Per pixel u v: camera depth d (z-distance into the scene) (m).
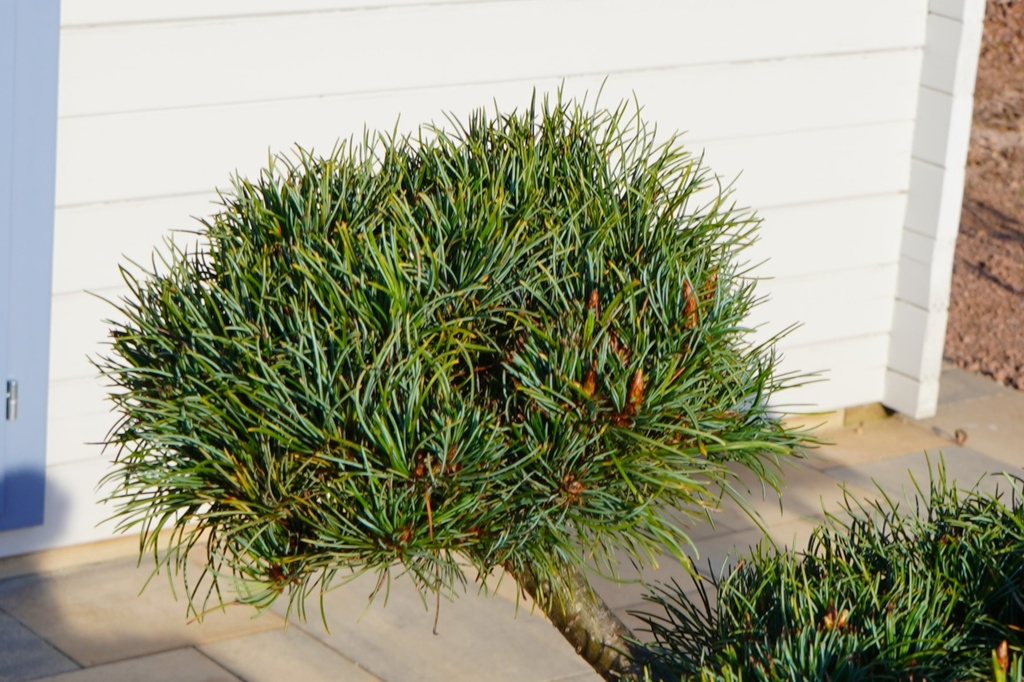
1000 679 1.83
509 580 4.61
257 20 4.43
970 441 5.96
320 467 1.79
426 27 4.71
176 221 4.48
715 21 5.26
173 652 4.07
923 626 2.19
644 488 1.90
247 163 4.54
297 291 1.86
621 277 1.89
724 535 4.89
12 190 4.14
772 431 1.97
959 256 8.20
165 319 1.95
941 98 5.66
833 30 5.51
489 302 1.90
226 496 1.83
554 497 1.82
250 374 1.76
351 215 2.04
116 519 4.60
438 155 2.20
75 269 4.36
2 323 4.24
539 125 2.33
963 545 2.39
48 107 4.14
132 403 2.07
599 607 2.18
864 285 5.93
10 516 4.41
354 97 4.66
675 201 2.14
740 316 2.01
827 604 2.21
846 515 5.11
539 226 2.05
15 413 4.34
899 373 6.07
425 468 1.76
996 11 12.55
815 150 5.63
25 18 4.04
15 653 4.03
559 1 4.92
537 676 4.03
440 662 4.08
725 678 2.04
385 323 1.82
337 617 4.32
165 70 4.34
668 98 5.25
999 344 7.04
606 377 1.81
